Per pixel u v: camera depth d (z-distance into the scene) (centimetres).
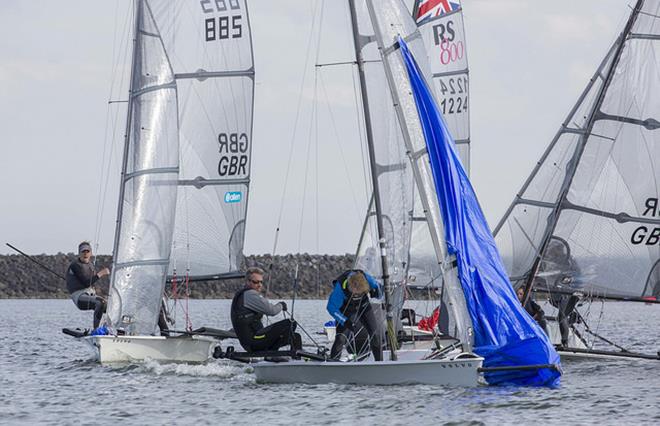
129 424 5528
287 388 6581
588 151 9175
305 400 6103
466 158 10525
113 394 6544
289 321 6869
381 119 7325
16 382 7206
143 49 8681
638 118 9125
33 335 12725
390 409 5822
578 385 6925
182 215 9625
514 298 6775
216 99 9719
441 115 6900
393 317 7012
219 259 9688
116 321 8350
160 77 8688
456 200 6775
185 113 9662
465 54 10556
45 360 8919
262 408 5903
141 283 8425
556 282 9188
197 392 6562
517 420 5572
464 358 6481
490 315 6681
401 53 6862
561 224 9212
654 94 9112
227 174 9738
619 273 9156
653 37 9094
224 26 9725
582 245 9188
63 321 16875
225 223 9706
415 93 6844
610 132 9144
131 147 8575
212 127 9712
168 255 8531
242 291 6925
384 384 6544
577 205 9175
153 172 8556
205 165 9694
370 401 6053
